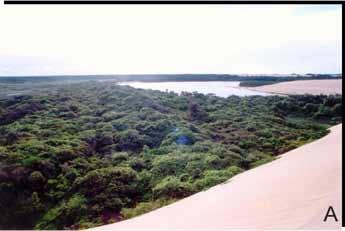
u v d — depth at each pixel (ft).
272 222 17.48
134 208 25.18
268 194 22.24
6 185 26.14
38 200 25.93
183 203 24.29
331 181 22.90
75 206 25.35
